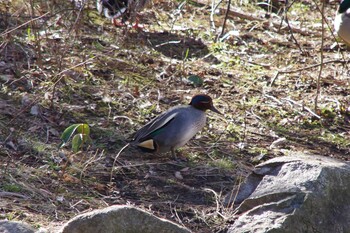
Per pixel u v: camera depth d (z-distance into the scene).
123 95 12.38
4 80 12.15
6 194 8.85
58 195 9.10
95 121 11.36
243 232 8.59
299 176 9.05
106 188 9.52
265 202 8.91
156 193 9.58
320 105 13.23
